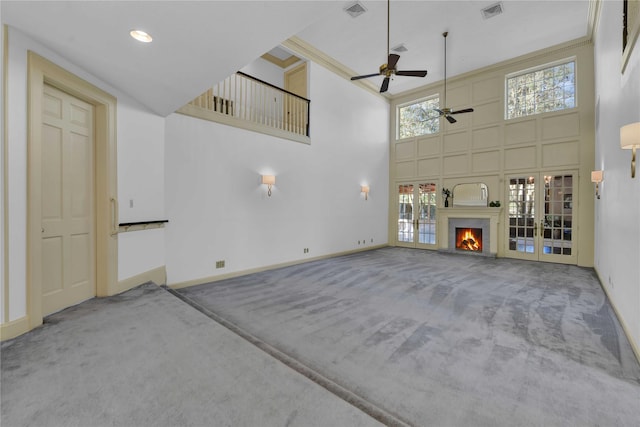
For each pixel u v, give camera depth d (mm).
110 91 3244
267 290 4250
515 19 5543
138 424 1403
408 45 6438
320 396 1634
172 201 4250
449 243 8023
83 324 2508
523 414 1684
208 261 4707
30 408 1486
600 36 4945
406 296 3959
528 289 4316
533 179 6863
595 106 5844
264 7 2002
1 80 2119
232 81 6738
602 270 4645
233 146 5074
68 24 2148
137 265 3670
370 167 8492
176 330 2438
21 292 2283
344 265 6125
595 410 1719
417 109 8852
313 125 6684
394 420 1538
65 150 2840
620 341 2619
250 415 1475
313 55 6664
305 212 6469
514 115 7219
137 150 3648
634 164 2469
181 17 2082
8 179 2170
